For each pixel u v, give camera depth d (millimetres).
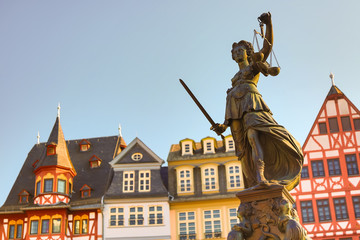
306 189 34812
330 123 36250
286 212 4586
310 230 33844
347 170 34875
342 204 34125
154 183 38219
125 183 38406
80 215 37906
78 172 41812
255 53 5035
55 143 40250
